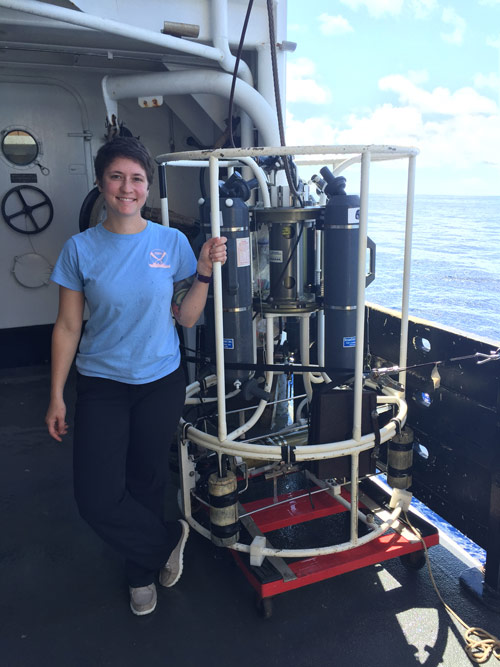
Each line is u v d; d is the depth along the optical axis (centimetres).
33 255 458
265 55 346
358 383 172
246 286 203
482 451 188
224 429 178
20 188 442
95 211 421
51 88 436
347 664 160
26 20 301
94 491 157
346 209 192
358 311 166
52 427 163
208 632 174
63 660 164
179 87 359
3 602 190
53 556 216
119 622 179
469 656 161
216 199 157
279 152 153
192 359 210
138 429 165
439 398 207
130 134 420
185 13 322
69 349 162
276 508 214
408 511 213
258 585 175
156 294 154
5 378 442
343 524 222
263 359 252
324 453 175
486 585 187
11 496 260
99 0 303
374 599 186
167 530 183
